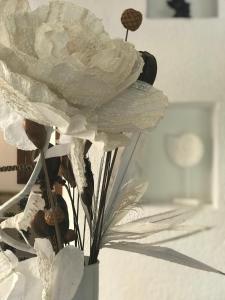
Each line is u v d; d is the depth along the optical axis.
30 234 0.43
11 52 0.32
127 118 0.36
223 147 0.56
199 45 0.56
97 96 0.34
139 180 0.45
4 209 0.38
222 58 0.56
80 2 0.57
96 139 0.33
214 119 0.56
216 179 0.56
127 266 0.60
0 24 0.34
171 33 0.56
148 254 0.42
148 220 0.43
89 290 0.41
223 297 0.58
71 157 0.37
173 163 0.56
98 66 0.32
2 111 0.38
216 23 0.56
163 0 0.56
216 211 0.56
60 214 0.39
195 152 0.56
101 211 0.41
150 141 0.56
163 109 0.36
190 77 0.57
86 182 0.38
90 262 0.42
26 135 0.38
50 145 0.42
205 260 0.57
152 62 0.39
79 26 0.34
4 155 0.60
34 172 0.38
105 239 0.42
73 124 0.32
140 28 0.57
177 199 0.56
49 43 0.32
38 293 0.39
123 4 0.57
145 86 0.37
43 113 0.32
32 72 0.32
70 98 0.33
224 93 0.56
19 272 0.40
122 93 0.36
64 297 0.37
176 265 0.59
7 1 0.35
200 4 0.56
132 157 0.43
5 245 0.45
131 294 0.60
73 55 0.32
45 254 0.38
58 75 0.32
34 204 0.41
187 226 0.44
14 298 0.39
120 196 0.42
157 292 0.60
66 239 0.41
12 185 0.61
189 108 0.56
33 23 0.34
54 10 0.35
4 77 0.32
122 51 0.34
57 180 0.43
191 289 0.59
